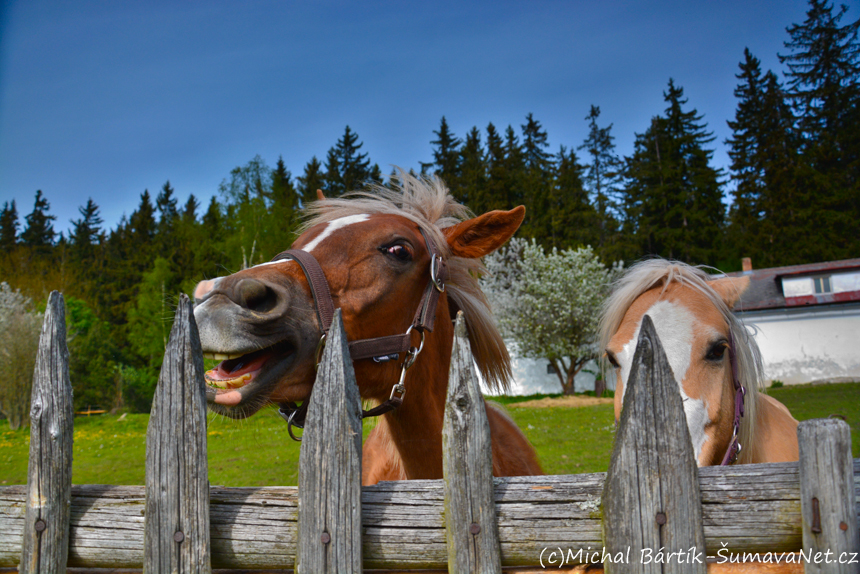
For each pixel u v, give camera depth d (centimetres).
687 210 3881
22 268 3581
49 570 112
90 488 119
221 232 3247
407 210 204
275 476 670
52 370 117
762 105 4566
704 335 202
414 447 185
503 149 4784
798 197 3622
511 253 2406
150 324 2791
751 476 102
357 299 158
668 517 99
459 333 109
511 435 247
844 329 2036
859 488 97
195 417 111
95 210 7056
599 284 2048
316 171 5009
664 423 101
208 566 108
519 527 104
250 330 130
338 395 109
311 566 105
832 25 4544
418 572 110
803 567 102
